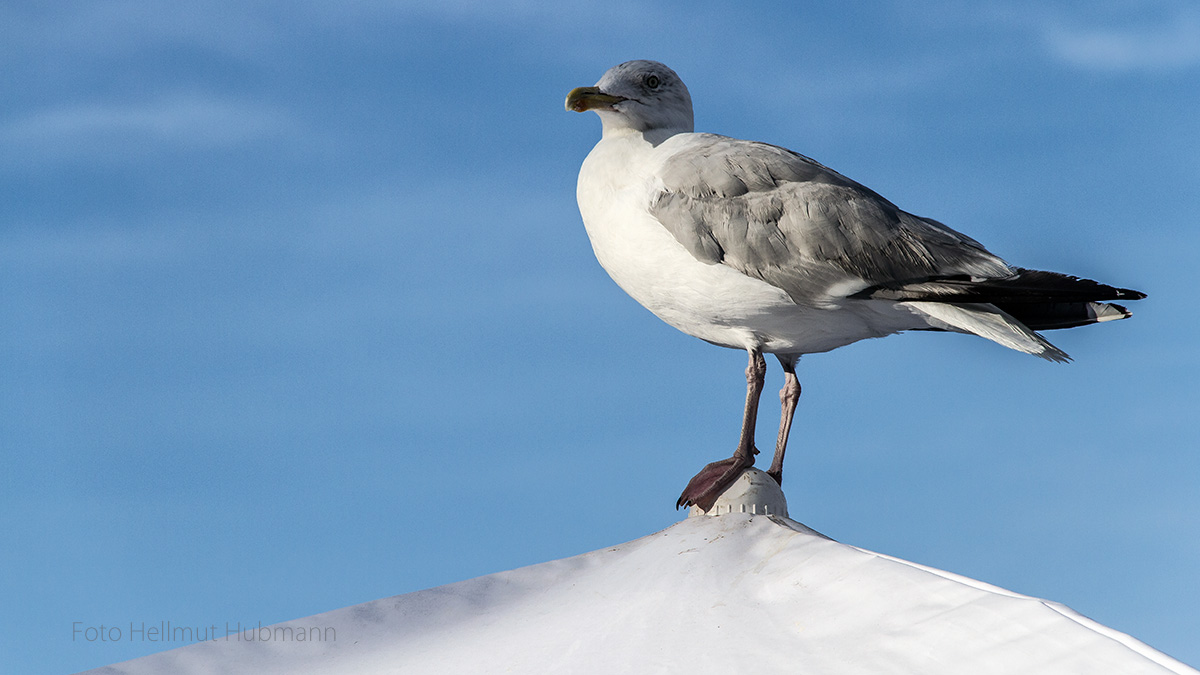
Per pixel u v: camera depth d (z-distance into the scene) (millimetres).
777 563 8586
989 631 6703
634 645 7645
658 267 11211
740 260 10844
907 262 11031
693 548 9164
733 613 7910
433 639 8594
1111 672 6016
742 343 11641
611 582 9016
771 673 6922
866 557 8195
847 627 7320
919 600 7352
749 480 10484
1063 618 6570
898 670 6656
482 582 9586
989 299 10930
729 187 10984
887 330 11992
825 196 11023
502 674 7648
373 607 9266
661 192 11086
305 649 8688
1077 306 11781
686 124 12367
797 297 11000
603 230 11523
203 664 8516
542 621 8516
